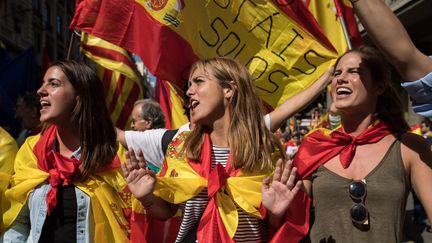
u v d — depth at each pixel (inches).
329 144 87.5
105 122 94.4
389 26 68.8
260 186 79.4
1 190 90.8
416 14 487.8
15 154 95.9
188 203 81.8
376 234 79.7
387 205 80.0
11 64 237.9
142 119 150.9
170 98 161.9
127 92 213.5
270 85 131.0
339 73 89.5
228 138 83.0
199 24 133.4
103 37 133.2
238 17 132.8
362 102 86.9
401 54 69.6
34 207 88.0
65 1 1497.3
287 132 533.0
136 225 82.5
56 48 1386.6
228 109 84.6
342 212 83.0
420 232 241.4
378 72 86.9
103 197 89.7
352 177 83.9
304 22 131.1
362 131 88.0
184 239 81.4
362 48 89.4
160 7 132.4
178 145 88.4
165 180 80.2
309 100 110.0
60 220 87.6
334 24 138.1
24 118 170.4
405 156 82.2
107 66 187.2
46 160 89.7
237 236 78.6
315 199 86.8
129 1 134.1
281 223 79.9
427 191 78.9
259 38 132.4
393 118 88.0
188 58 132.4
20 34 1045.2
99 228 87.7
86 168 89.1
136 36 133.6
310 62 130.3
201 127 85.8
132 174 79.7
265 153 83.0
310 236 86.2
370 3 68.9
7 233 90.6
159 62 130.9
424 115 74.0
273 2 131.6
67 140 93.1
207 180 80.3
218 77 83.6
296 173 76.9
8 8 965.8
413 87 71.7
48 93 89.8
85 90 91.5
